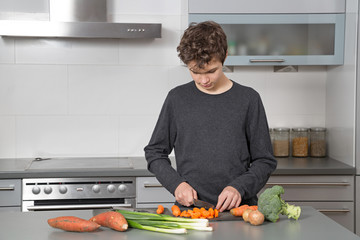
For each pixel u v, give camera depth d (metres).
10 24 2.90
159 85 3.38
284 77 3.45
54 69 3.31
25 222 1.57
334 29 3.11
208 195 1.86
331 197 2.93
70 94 3.33
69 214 1.67
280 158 3.35
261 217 1.49
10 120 3.30
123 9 3.31
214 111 1.88
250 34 3.09
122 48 3.34
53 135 3.34
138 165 3.00
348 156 3.04
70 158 3.32
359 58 2.91
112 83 3.35
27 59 3.28
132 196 2.87
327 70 3.44
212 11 3.04
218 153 1.86
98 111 3.36
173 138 1.98
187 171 1.89
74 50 3.31
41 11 3.22
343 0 3.09
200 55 1.63
